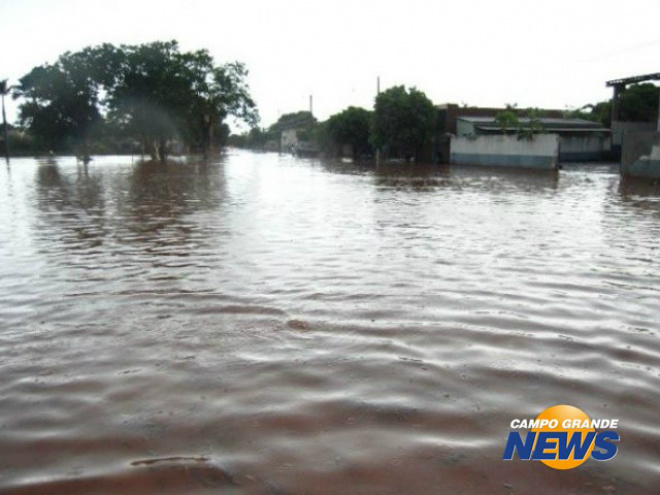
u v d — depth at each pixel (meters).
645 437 3.45
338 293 6.45
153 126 44.47
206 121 57.84
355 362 4.52
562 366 4.46
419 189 20.52
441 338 5.04
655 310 5.89
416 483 2.99
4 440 3.45
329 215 13.22
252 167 39.31
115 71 42.69
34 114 43.34
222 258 8.41
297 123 92.25
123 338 5.10
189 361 4.56
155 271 7.63
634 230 10.93
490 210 14.09
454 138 41.81
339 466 3.13
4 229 11.38
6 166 39.44
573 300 6.22
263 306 5.99
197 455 3.25
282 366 4.45
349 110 53.47
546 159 33.50
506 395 3.97
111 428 3.56
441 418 3.65
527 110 43.28
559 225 11.58
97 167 38.28
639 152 26.67
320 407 3.79
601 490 2.95
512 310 5.85
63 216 13.28
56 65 42.81
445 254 8.62
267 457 3.22
